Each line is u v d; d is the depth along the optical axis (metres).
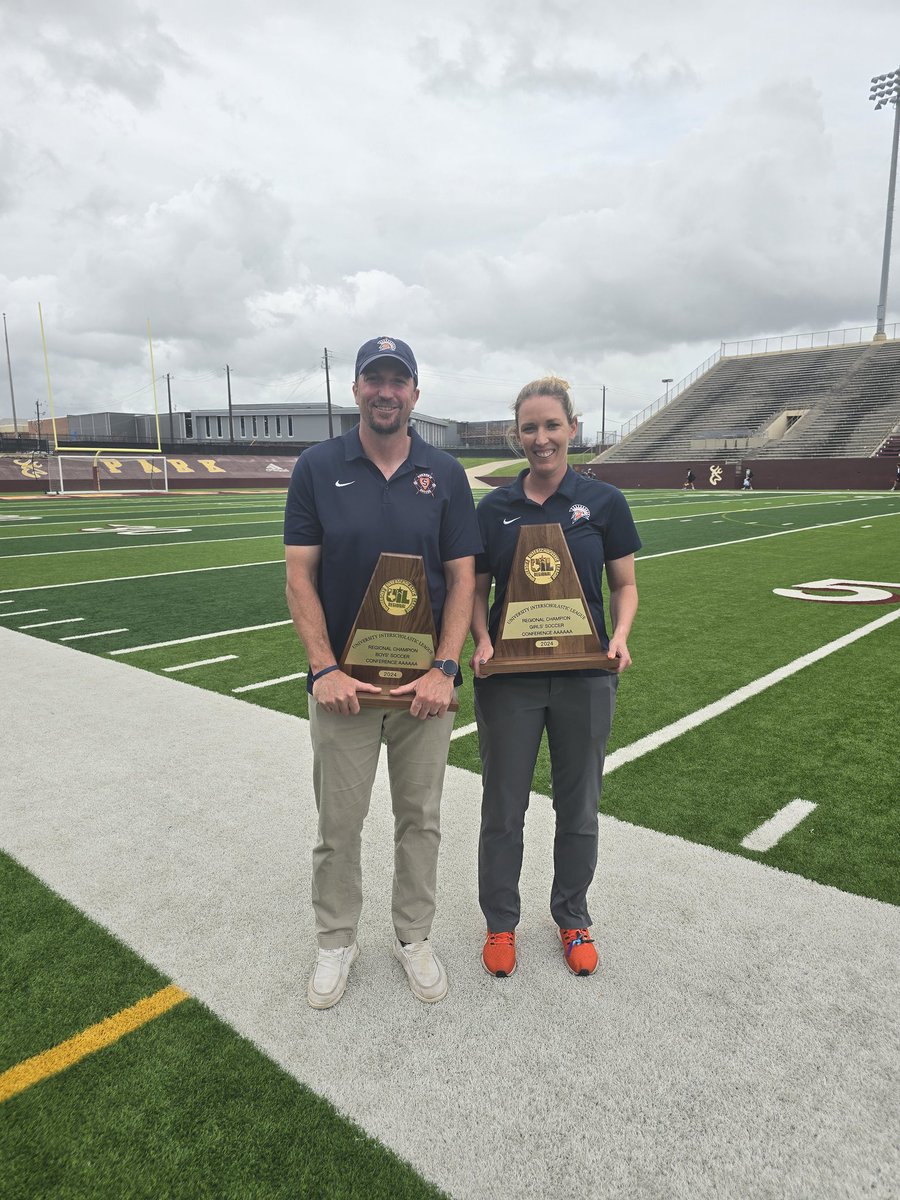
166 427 77.94
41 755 4.04
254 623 7.43
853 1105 1.83
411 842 2.25
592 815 2.34
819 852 3.03
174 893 2.76
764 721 4.58
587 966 2.31
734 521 19.11
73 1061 1.96
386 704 2.07
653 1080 1.91
